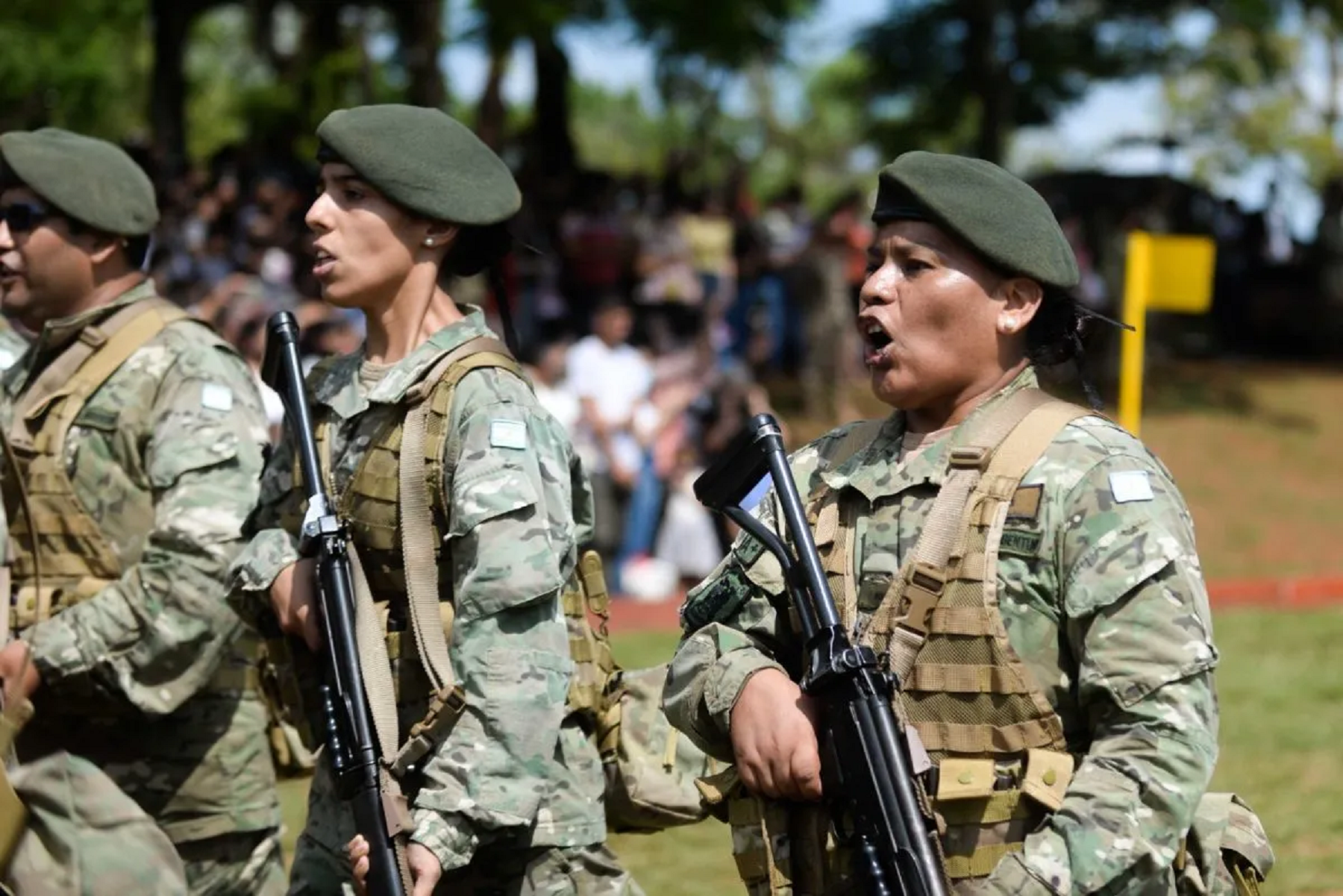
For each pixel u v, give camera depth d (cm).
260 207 2200
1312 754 1179
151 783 732
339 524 582
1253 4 3728
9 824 647
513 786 551
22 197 746
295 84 3497
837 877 476
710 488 513
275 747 759
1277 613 1781
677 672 505
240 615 625
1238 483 2820
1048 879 435
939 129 3775
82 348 743
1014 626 465
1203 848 496
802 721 473
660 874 973
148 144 2178
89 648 700
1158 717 445
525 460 571
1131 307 1667
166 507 711
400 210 602
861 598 488
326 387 614
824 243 2559
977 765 462
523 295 2327
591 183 2706
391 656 585
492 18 2656
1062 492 464
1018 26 3675
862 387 2709
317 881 606
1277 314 3612
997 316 486
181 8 3206
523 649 559
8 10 3064
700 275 2583
